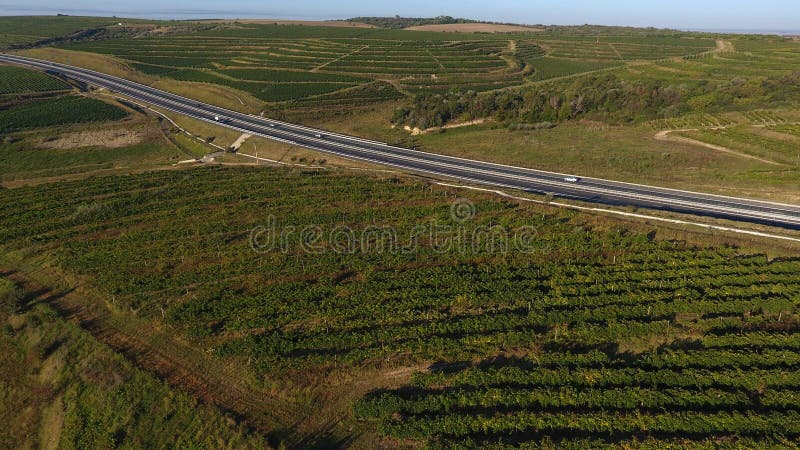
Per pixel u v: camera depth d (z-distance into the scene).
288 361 46.09
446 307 54.38
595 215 75.00
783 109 122.81
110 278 60.19
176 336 50.34
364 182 88.19
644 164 96.62
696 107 129.00
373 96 160.00
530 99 136.62
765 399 40.19
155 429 40.53
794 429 37.47
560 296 54.62
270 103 148.50
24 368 48.03
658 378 42.44
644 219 73.56
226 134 122.00
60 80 166.75
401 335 49.28
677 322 51.03
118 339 50.09
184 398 42.53
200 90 160.00
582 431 38.78
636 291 54.91
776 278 55.84
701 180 89.06
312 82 170.12
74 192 86.06
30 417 43.47
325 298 55.28
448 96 145.00
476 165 100.94
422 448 37.69
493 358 46.84
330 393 43.31
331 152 108.69
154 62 196.00
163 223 74.62
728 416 38.16
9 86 155.50
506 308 53.81
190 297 56.62
